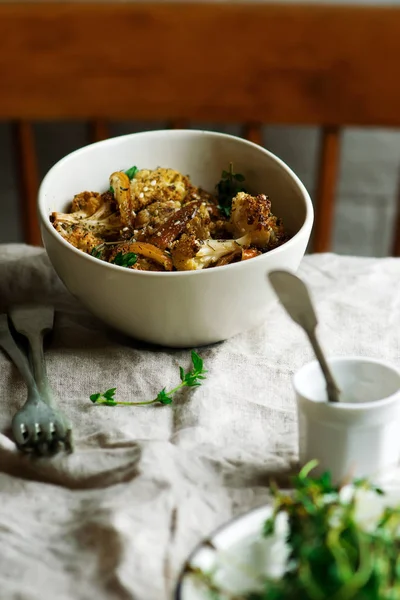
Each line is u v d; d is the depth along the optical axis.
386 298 0.87
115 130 1.53
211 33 1.29
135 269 0.75
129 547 0.61
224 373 0.76
